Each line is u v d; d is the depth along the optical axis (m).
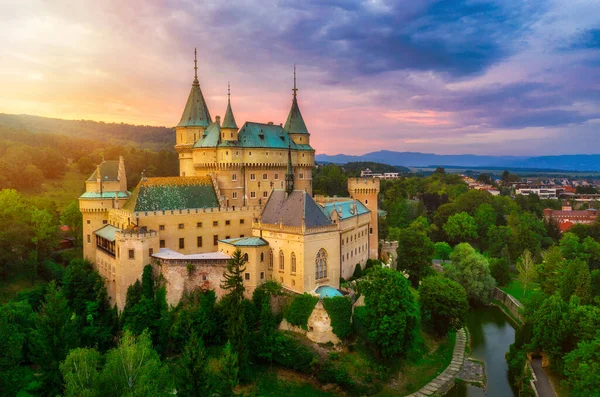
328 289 92.12
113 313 95.19
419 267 133.12
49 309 75.12
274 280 96.31
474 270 131.12
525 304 106.94
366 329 90.06
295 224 93.81
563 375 82.50
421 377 90.81
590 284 101.25
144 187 106.38
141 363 60.31
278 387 81.38
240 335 81.19
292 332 89.81
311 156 138.25
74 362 60.28
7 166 188.88
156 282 93.62
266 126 132.00
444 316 104.62
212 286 94.00
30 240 116.69
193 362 59.88
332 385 82.25
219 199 114.06
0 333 61.97
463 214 197.38
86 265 109.38
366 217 122.19
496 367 96.12
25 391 72.62
